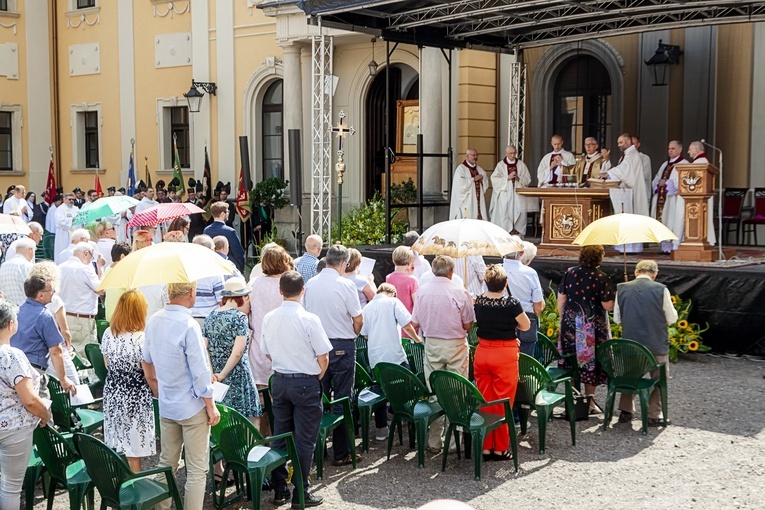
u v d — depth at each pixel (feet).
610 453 24.38
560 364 28.89
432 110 56.08
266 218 63.62
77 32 81.41
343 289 23.39
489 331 23.44
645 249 46.01
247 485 21.15
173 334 18.43
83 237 32.55
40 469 20.33
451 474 23.00
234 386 21.47
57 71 83.30
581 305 27.22
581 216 43.80
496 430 23.90
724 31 51.01
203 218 64.08
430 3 46.47
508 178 53.11
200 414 18.62
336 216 63.98
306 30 61.41
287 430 21.13
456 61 58.08
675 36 52.95
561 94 58.49
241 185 61.93
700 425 26.66
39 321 21.74
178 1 73.20
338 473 23.26
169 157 75.82
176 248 19.11
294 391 20.66
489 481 22.41
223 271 19.15
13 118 82.07
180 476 23.15
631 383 26.17
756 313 35.06
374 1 43.68
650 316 26.48
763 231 50.31
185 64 73.20
